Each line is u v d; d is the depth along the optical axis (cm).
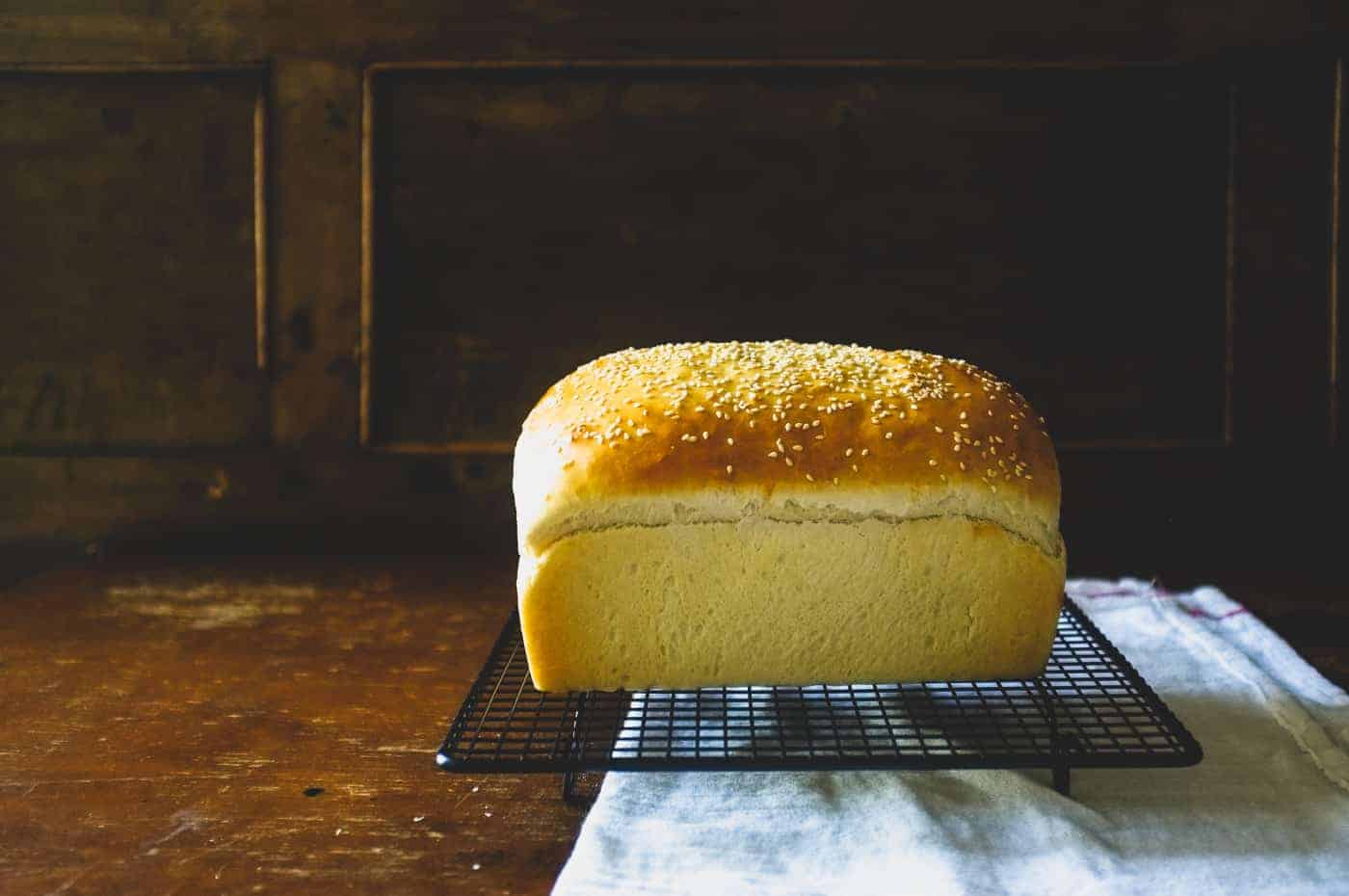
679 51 91
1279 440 92
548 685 58
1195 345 92
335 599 83
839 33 91
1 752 59
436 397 94
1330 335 92
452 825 53
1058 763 49
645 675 58
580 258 93
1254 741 57
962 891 47
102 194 92
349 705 65
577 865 49
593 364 64
